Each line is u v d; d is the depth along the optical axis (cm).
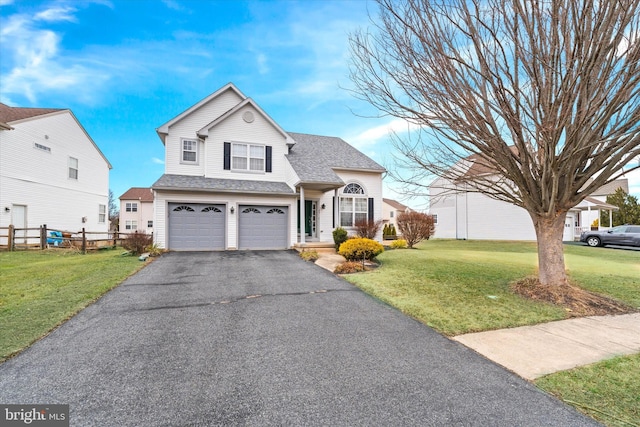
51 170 1691
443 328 462
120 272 809
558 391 298
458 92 528
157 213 1246
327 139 1902
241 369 332
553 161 538
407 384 307
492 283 731
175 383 303
